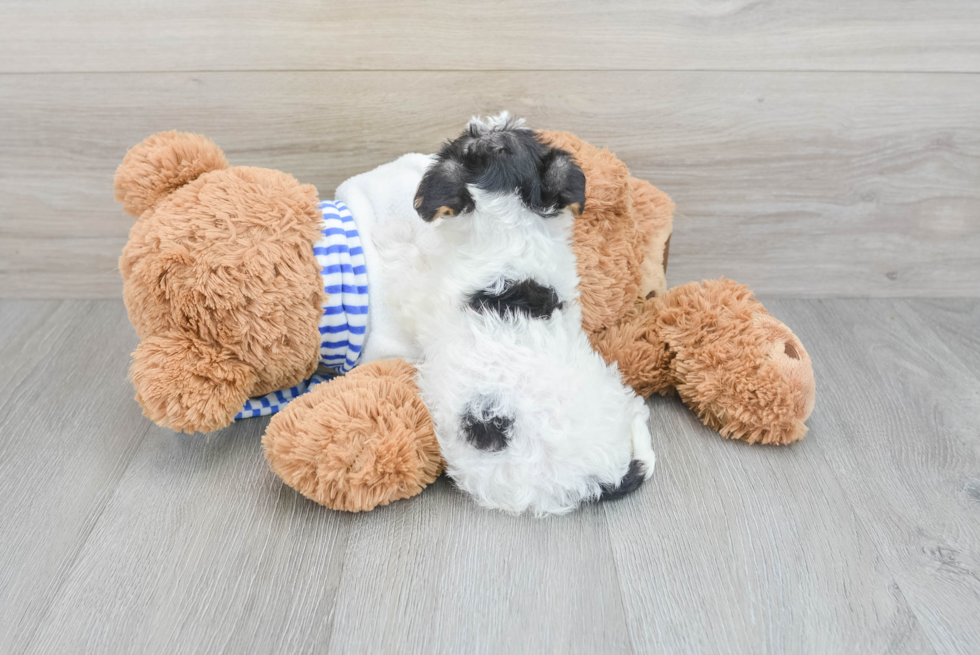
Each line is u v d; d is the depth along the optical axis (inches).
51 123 55.0
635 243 49.9
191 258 40.0
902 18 53.2
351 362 46.8
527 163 39.5
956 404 50.6
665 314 48.9
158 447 45.7
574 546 38.5
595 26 52.7
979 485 43.3
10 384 51.3
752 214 60.7
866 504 41.8
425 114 55.5
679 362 47.7
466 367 39.1
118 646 33.1
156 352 40.8
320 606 35.0
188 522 39.9
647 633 33.9
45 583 36.2
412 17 51.7
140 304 41.4
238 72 53.4
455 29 52.2
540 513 40.1
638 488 42.5
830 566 37.7
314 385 45.7
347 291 44.3
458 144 40.9
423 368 42.1
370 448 38.7
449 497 41.8
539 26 52.5
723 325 46.5
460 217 39.8
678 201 60.0
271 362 43.0
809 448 46.3
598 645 33.3
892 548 38.8
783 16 52.8
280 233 41.5
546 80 54.6
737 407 44.9
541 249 40.6
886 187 59.7
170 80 53.6
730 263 63.0
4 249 60.2
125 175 43.4
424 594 35.7
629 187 48.9
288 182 44.3
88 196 58.2
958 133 57.6
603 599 35.5
